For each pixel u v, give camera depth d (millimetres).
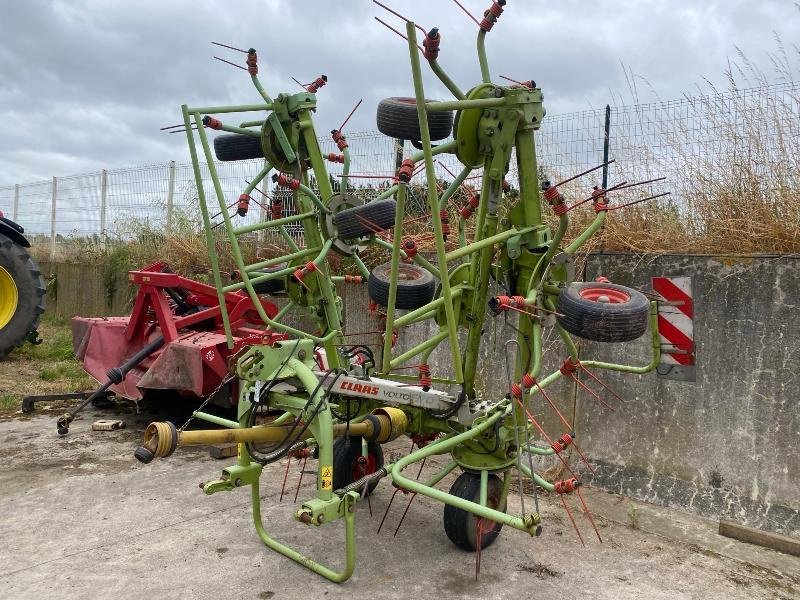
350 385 3754
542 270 3459
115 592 3121
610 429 4738
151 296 5801
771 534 3900
